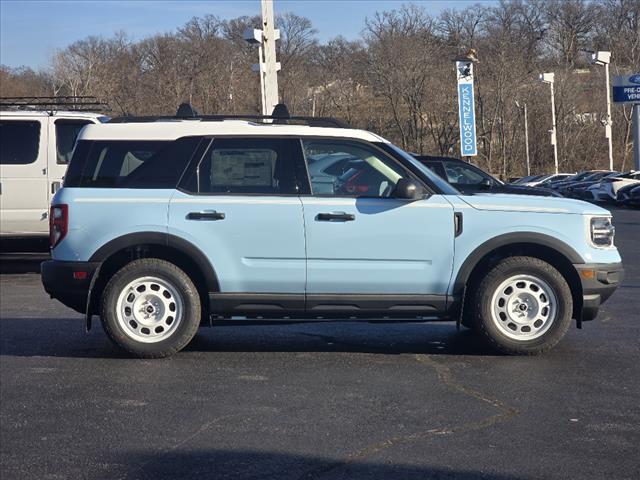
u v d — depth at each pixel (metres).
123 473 4.66
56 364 7.03
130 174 7.04
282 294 6.95
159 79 52.59
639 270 13.18
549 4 76.31
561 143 61.19
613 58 66.88
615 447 4.99
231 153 7.05
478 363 6.96
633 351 7.35
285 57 63.28
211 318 7.07
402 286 6.95
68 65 53.41
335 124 7.37
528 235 6.94
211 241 6.91
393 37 59.22
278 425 5.42
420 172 7.10
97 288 7.16
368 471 4.64
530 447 4.99
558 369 6.73
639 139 40.59
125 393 6.16
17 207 12.29
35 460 4.87
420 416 5.57
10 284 12.09
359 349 7.54
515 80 59.16
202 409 5.77
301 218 6.89
